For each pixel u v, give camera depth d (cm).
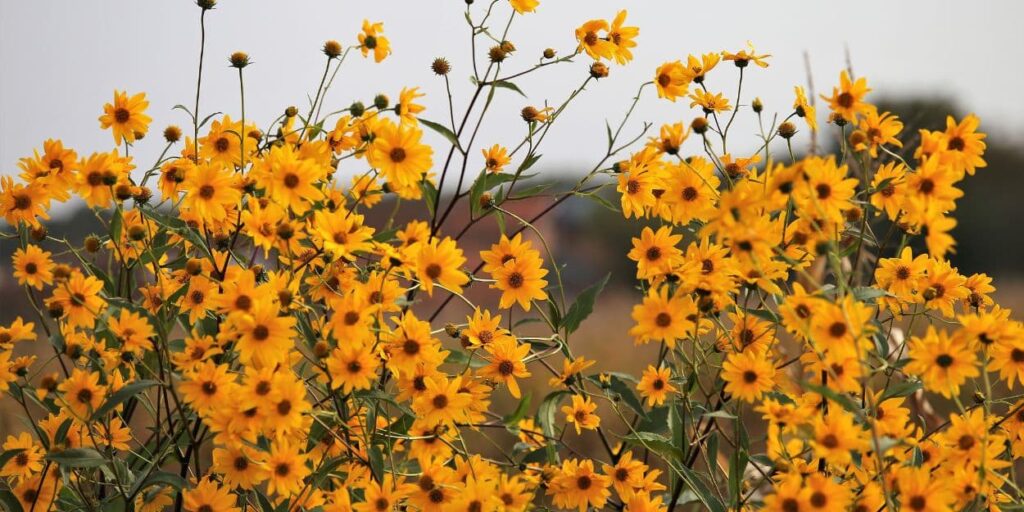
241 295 296
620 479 316
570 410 322
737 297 314
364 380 299
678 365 323
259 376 294
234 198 304
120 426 323
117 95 317
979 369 292
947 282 309
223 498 304
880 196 302
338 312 298
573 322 317
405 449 326
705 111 319
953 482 291
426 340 304
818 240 290
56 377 306
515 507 302
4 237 313
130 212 321
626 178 320
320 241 304
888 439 284
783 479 296
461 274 302
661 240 309
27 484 319
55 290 305
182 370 306
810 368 294
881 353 301
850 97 299
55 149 312
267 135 321
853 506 292
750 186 291
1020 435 306
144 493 313
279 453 300
